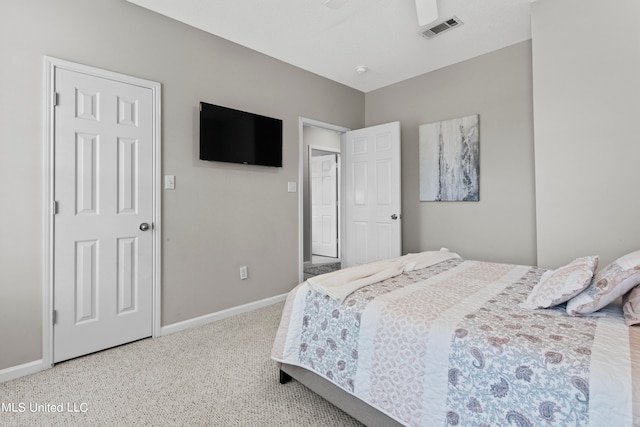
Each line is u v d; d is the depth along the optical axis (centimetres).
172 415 151
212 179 277
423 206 359
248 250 303
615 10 202
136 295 233
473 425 101
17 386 176
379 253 368
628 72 198
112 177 221
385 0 229
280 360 166
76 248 207
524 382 94
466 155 322
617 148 202
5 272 184
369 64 336
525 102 287
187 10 241
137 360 205
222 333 249
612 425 81
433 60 326
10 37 184
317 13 245
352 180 397
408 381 118
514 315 125
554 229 227
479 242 317
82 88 209
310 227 521
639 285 117
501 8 239
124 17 227
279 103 326
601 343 99
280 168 329
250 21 256
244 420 148
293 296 170
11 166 185
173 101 253
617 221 203
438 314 126
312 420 149
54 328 199
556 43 224
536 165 234
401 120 381
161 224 246
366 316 136
